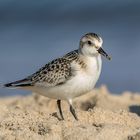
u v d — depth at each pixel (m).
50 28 26.67
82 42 10.36
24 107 13.23
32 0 29.28
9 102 14.91
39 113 10.93
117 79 20.67
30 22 27.66
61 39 24.98
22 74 21.33
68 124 9.12
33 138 8.61
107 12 28.39
